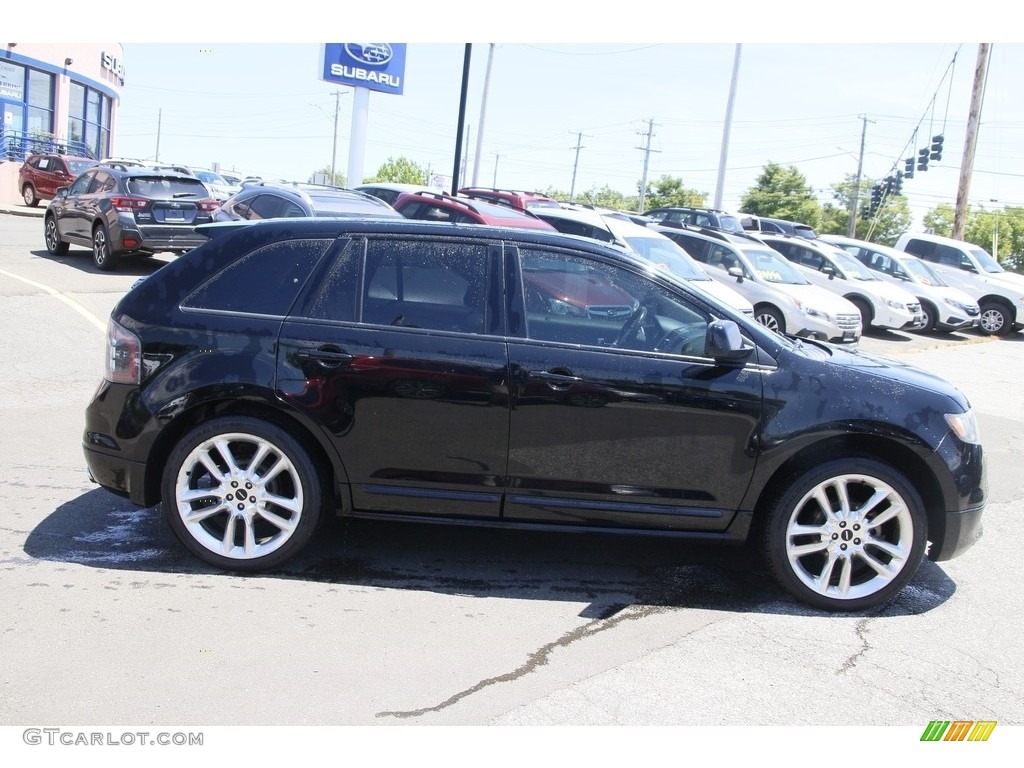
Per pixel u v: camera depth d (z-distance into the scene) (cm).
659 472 461
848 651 424
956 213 3045
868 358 512
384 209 1257
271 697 355
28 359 912
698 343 463
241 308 467
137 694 351
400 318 462
